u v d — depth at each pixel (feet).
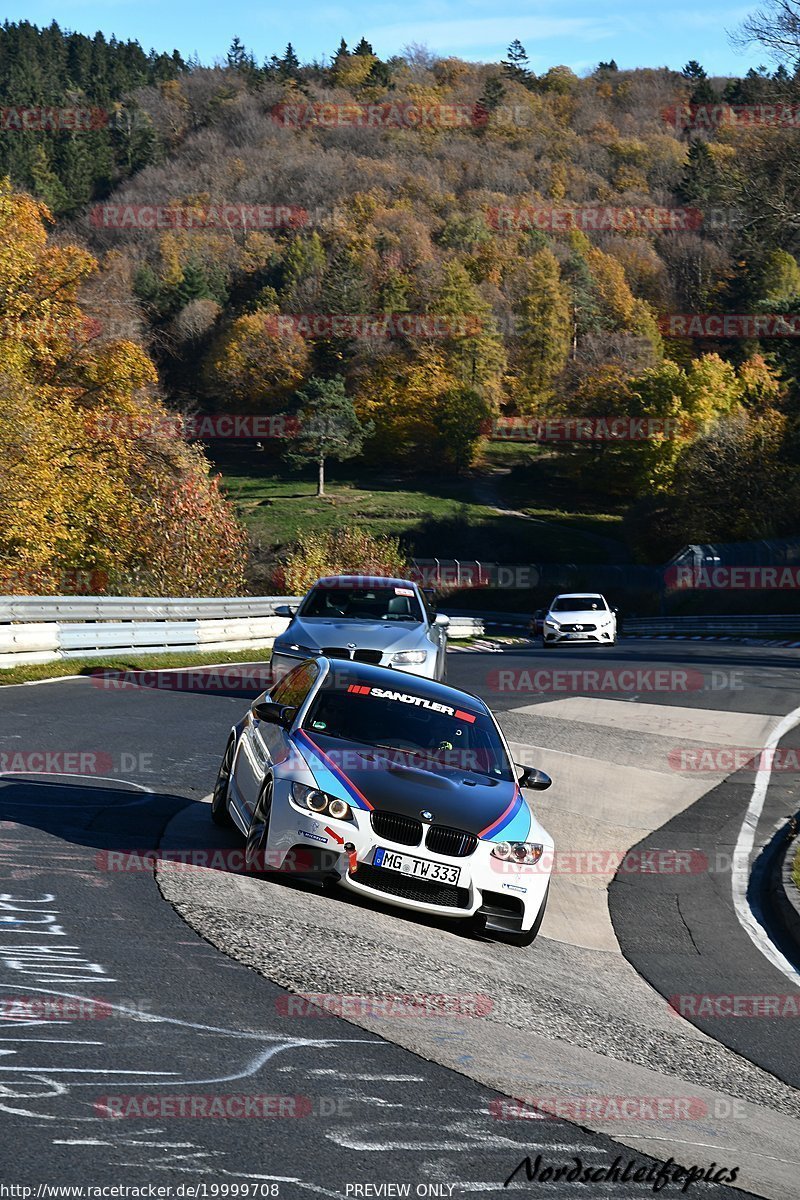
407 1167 24.16
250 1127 24.85
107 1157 22.62
